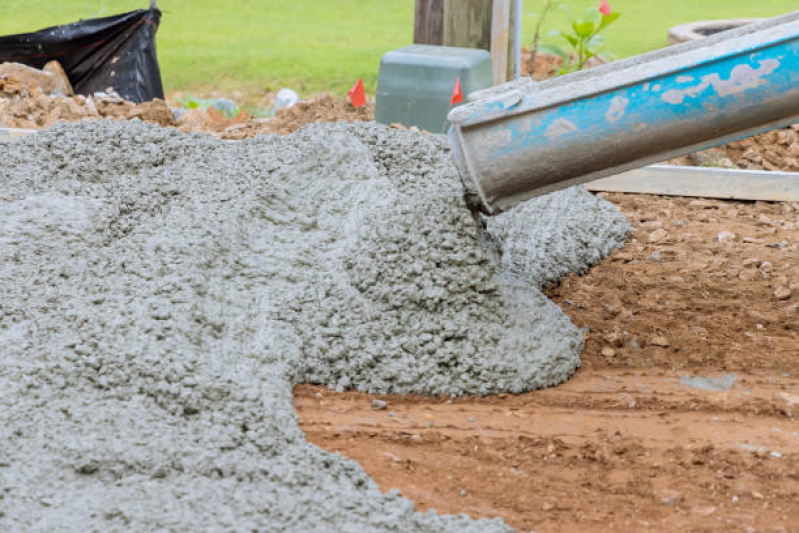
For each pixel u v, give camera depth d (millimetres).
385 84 11328
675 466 5641
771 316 7566
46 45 14219
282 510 4863
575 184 6879
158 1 28484
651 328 7422
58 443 5199
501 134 6586
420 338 6703
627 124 6469
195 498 4871
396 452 5773
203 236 7176
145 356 5949
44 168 8531
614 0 28469
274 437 5605
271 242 7414
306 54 22703
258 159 8219
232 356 6262
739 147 11094
